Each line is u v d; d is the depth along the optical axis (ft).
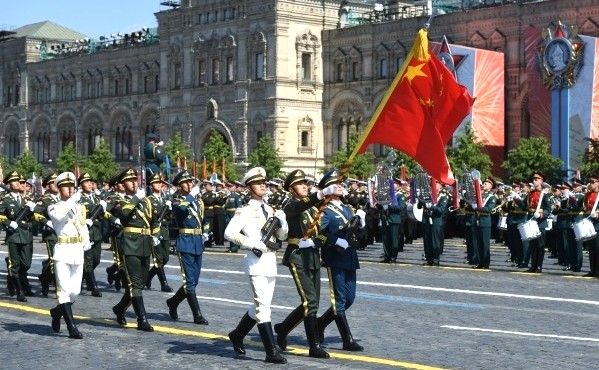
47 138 492.54
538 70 288.71
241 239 57.16
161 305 86.69
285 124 369.30
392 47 353.92
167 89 416.05
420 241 191.62
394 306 85.81
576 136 277.23
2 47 517.96
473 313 81.30
